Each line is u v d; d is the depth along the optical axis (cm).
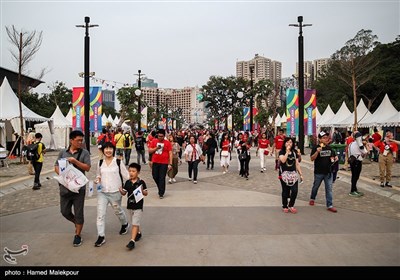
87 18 1814
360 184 1125
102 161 565
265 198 904
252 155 2406
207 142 1603
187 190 1023
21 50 1755
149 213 736
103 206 548
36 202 853
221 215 719
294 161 742
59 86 6356
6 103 2303
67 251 505
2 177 1216
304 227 629
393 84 4366
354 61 2533
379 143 1072
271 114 4419
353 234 588
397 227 632
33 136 1123
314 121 2186
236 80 5769
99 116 2109
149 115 5288
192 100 10450
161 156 898
